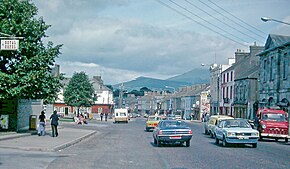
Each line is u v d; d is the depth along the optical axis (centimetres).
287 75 4744
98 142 2838
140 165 1529
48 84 2977
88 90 7881
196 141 2962
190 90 12731
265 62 5538
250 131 2409
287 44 4691
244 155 1948
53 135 2998
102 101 11881
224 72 7988
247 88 6462
